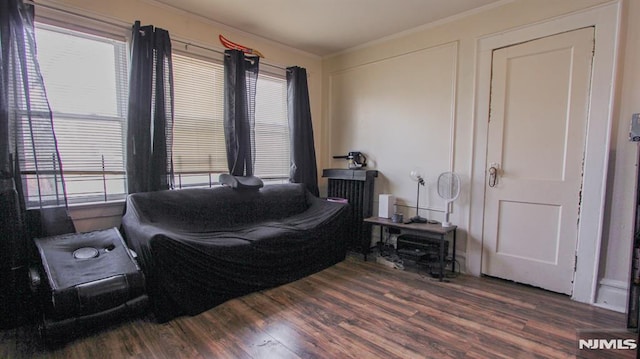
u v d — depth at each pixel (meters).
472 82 2.98
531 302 2.44
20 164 2.14
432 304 2.40
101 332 1.97
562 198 2.53
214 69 3.29
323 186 4.50
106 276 1.96
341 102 4.21
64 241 2.13
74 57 2.49
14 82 2.11
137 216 2.46
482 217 2.96
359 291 2.65
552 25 2.52
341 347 1.85
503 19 2.77
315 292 2.62
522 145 2.72
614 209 2.31
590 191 2.38
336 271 3.13
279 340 1.92
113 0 2.59
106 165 2.68
